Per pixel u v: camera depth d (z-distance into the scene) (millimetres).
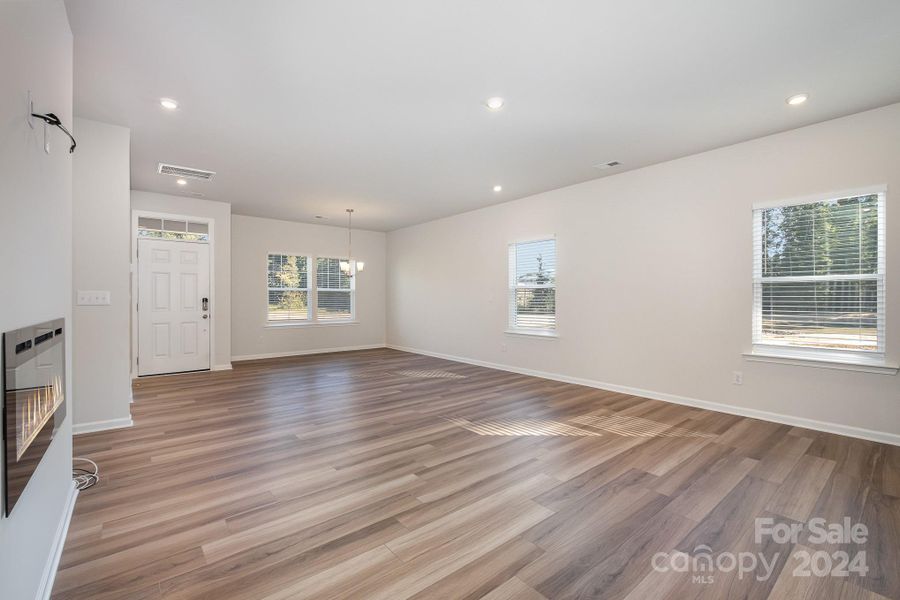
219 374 5898
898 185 3100
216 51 2438
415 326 8125
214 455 2920
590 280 5141
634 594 1574
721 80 2777
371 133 3656
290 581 1627
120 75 2697
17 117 1225
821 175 3432
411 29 2248
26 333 1275
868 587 1624
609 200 4941
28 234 1331
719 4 2049
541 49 2432
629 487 2447
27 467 1275
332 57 2510
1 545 1060
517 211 6082
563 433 3410
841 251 3393
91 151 3391
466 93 2957
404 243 8414
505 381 5477
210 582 1620
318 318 8055
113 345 3514
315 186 5363
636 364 4695
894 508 2205
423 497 2320
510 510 2184
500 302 6375
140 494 2336
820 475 2602
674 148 4031
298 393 4781
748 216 3844
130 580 1626
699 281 4176
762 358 3750
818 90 2912
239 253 7137
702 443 3174
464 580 1643
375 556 1791
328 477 2570
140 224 5645
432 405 4277
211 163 4441
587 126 3516
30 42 1365
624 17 2148
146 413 3961
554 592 1581
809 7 2066
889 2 2023
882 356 3207
